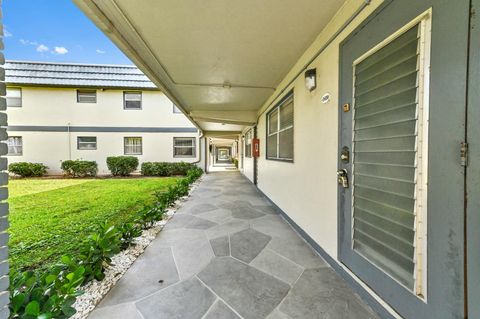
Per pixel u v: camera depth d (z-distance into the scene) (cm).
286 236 291
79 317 147
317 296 169
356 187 175
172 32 228
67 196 570
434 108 113
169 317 148
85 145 1096
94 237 194
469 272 97
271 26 216
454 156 103
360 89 170
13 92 1043
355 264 176
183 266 214
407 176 129
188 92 452
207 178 972
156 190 665
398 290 134
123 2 182
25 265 224
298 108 303
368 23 159
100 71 1077
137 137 1130
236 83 395
